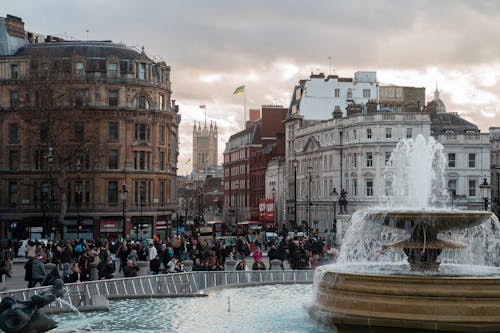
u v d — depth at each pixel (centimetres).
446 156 9888
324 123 10981
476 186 9925
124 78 9206
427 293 2130
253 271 3556
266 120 15538
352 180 10138
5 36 9512
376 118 9769
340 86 12462
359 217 2550
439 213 2408
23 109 8338
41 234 8275
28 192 9069
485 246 4106
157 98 9606
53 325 2039
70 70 9031
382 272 2416
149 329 2378
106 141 8956
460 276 2270
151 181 9450
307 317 2597
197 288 3334
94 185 9050
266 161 14550
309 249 4575
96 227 9025
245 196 16225
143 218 9344
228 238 6619
